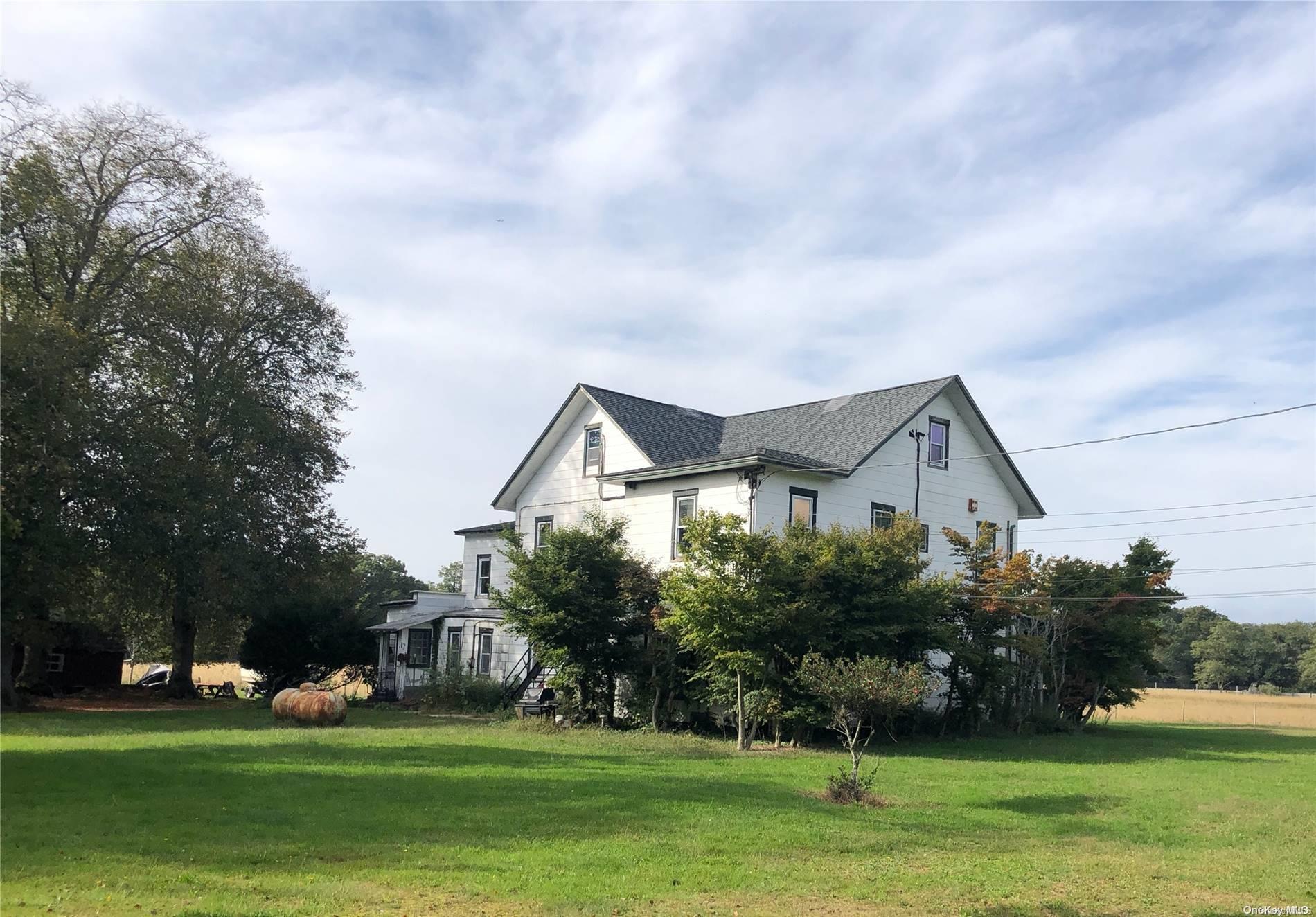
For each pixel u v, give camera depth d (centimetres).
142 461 3022
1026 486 3550
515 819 1156
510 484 3694
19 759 1548
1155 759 2238
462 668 3500
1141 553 3188
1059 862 1067
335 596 4366
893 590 2431
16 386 2336
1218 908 896
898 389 3388
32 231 3077
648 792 1405
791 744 2348
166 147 3350
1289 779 1862
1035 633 3003
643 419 3328
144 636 4628
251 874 864
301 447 3806
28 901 747
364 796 1284
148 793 1253
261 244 3841
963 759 2128
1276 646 9556
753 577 2280
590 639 2680
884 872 984
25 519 2439
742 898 861
